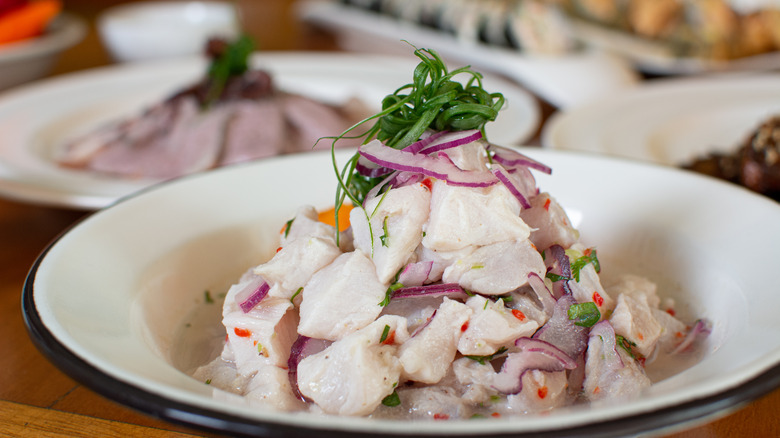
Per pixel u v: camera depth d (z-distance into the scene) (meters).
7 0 0.72
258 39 0.96
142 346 0.28
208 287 0.33
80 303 0.28
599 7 0.86
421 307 0.29
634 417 0.22
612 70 0.68
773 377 0.23
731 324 0.29
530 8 0.76
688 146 0.53
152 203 0.33
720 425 0.29
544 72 0.66
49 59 0.72
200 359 0.31
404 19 0.87
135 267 0.31
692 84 0.63
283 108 0.57
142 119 0.57
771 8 0.83
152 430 0.30
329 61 0.74
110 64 0.86
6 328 0.36
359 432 0.22
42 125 0.57
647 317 0.30
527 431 0.22
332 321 0.28
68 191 0.42
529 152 0.37
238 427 0.22
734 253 0.31
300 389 0.28
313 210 0.32
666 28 0.81
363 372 0.27
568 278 0.30
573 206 0.36
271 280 0.29
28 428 0.30
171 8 0.87
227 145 0.52
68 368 0.24
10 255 0.41
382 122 0.30
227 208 0.35
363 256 0.29
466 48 0.73
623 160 0.36
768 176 0.41
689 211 0.33
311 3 1.05
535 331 0.29
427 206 0.29
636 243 0.34
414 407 0.28
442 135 0.29
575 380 0.29
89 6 1.18
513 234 0.29
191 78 0.69
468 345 0.28
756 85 0.64
